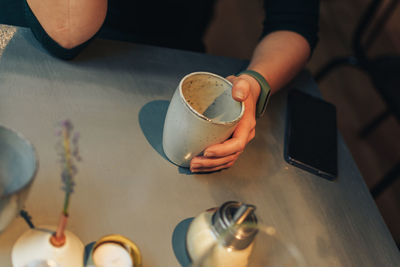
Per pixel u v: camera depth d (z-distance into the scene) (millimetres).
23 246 466
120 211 549
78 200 541
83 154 580
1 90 604
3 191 444
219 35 1887
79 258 475
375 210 677
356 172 720
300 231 609
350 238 627
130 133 625
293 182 663
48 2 611
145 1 914
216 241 498
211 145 579
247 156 667
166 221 558
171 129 573
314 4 849
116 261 480
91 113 626
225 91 588
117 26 925
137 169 592
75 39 646
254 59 771
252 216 490
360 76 2045
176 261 530
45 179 543
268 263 562
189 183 604
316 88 834
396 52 2186
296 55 788
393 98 1224
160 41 973
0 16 862
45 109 606
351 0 2479
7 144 430
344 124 1777
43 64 659
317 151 710
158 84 704
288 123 742
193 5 970
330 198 665
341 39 2178
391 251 633
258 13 2121
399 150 1781
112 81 678
